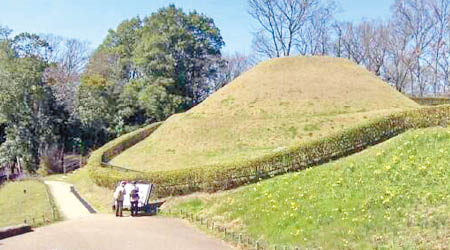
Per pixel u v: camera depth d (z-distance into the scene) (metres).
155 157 32.06
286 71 43.28
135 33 66.88
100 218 18.97
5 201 30.23
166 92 55.03
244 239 14.12
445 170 14.12
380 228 12.10
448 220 11.30
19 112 47.41
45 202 25.67
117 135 54.84
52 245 13.43
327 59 46.28
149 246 13.31
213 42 66.38
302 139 30.16
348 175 16.69
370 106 35.91
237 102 38.56
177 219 18.36
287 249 12.44
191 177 21.14
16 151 47.06
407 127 21.22
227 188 20.27
